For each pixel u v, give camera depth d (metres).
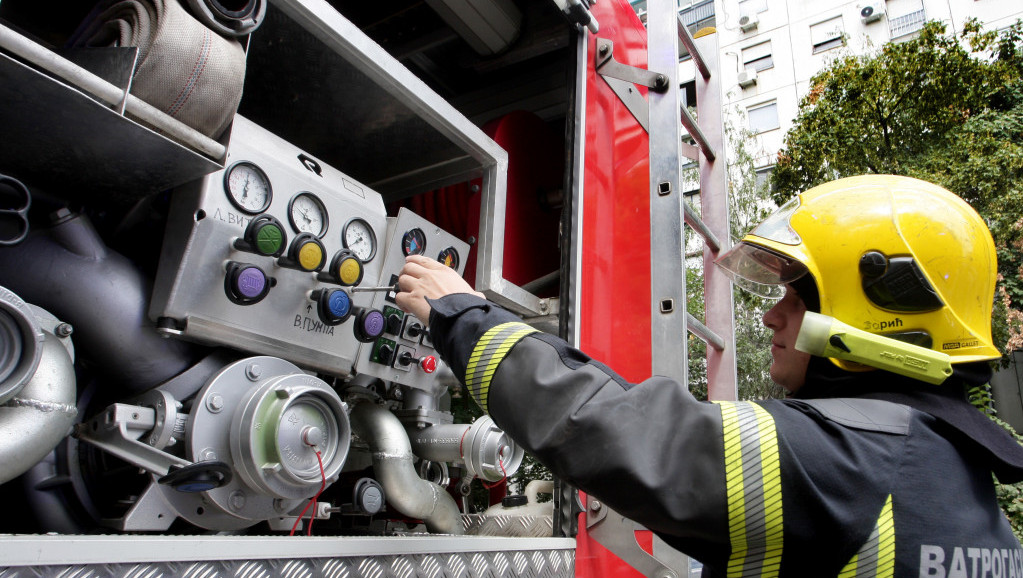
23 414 0.99
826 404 0.95
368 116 1.90
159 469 1.19
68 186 1.25
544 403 0.93
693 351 9.53
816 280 1.09
